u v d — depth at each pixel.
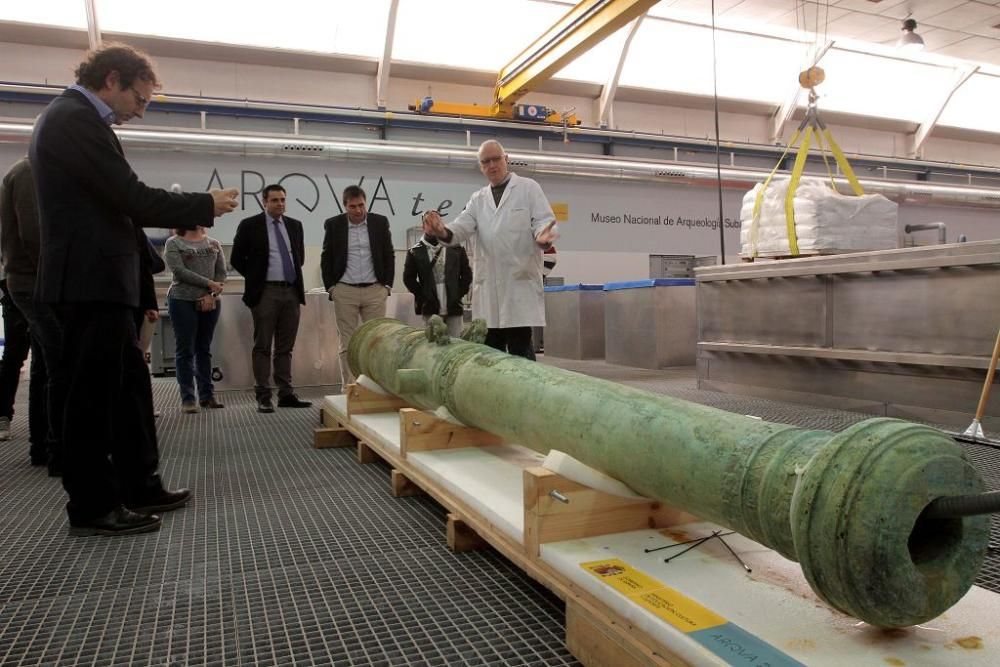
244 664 1.36
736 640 1.07
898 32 10.25
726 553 1.45
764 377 4.78
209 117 8.84
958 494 0.96
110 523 2.12
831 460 0.99
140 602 1.65
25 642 1.47
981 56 11.29
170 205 2.07
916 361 3.67
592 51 10.30
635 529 1.60
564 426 1.65
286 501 2.46
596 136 10.78
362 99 9.63
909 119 12.84
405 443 2.40
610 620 1.25
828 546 0.95
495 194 3.53
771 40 10.66
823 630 1.11
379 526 2.18
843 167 4.59
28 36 8.02
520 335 3.56
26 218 2.85
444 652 1.39
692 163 10.91
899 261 3.73
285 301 4.64
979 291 3.46
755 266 4.68
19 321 3.65
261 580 1.77
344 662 1.36
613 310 7.25
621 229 10.37
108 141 1.98
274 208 4.51
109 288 2.01
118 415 2.30
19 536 2.15
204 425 4.07
